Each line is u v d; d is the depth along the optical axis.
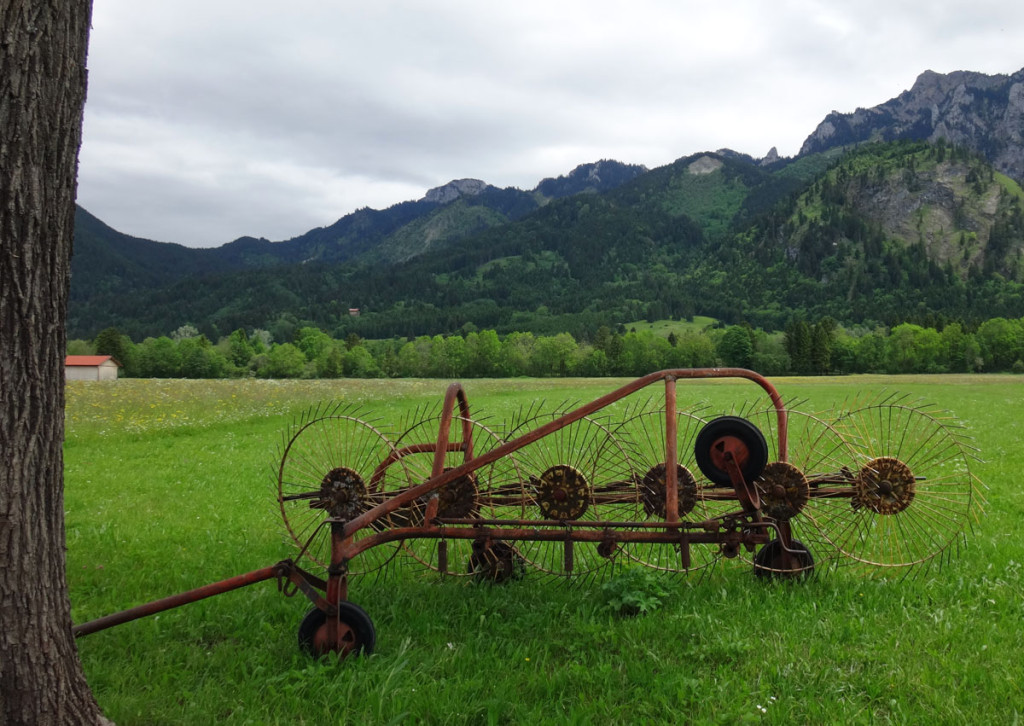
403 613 5.62
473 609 5.64
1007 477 11.43
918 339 175.12
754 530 5.62
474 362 194.75
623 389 5.39
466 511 5.79
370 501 6.31
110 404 24.25
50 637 3.60
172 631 5.41
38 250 3.56
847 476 6.12
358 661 4.58
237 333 191.88
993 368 173.75
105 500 10.83
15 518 3.47
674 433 5.55
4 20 3.36
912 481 5.97
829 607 5.45
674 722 3.86
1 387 3.43
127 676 4.61
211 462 14.80
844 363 174.38
